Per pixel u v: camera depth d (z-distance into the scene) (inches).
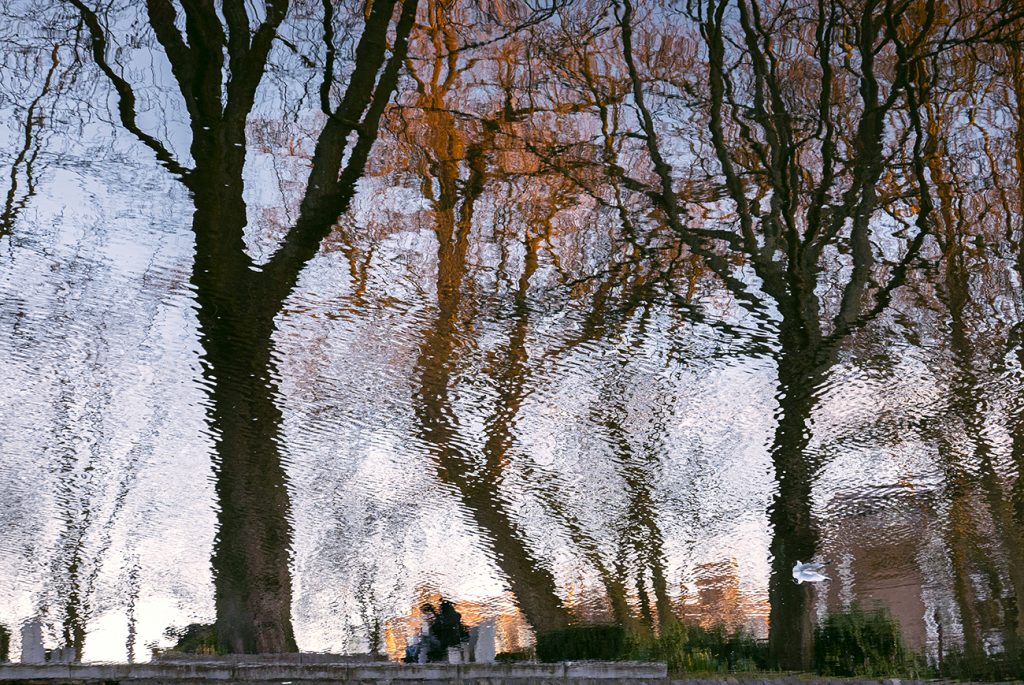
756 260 536.1
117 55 524.1
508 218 550.3
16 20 525.3
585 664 331.3
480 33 561.0
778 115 541.6
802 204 534.9
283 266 516.1
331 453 547.8
